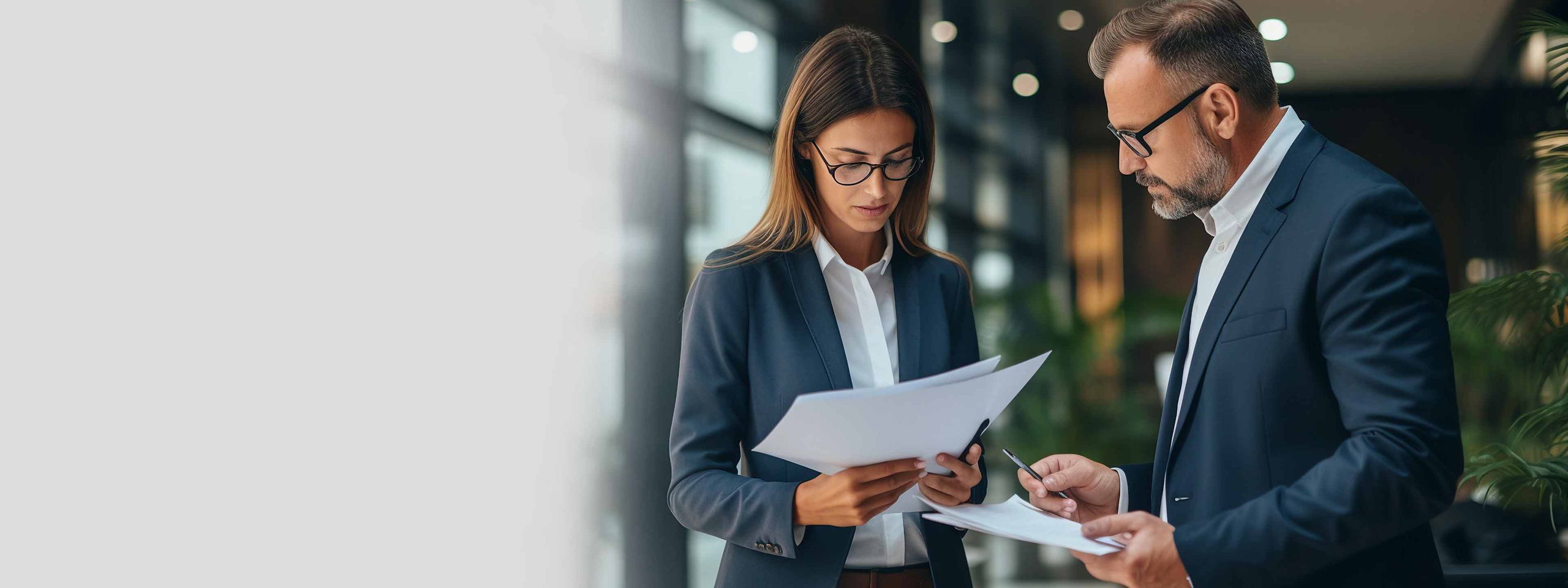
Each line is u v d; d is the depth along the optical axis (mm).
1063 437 7543
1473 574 2582
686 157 4219
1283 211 1435
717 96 4551
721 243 4504
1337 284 1332
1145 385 9539
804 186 1678
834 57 1608
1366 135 10617
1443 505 1255
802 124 1632
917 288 1711
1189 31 1474
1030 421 7633
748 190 4770
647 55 4043
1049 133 10922
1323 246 1363
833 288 1686
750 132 4809
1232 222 1511
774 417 1578
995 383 1374
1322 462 1315
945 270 1766
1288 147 1479
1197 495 1458
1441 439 1246
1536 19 2738
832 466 1421
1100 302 11227
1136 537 1340
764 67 4988
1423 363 1269
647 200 4027
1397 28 8891
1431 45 9289
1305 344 1381
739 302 1621
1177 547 1314
